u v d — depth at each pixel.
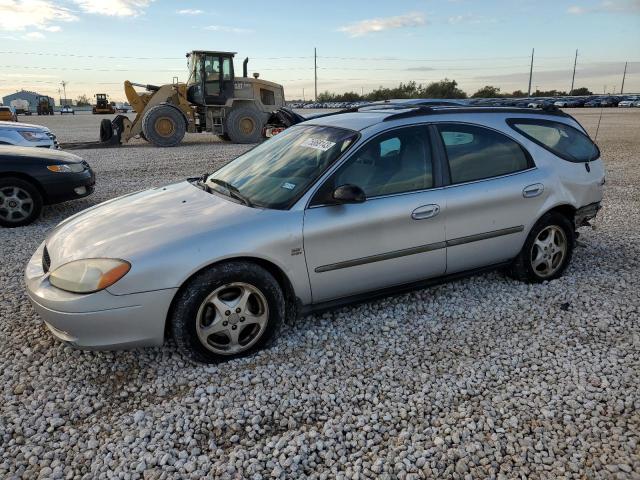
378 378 3.06
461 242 3.85
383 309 3.96
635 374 3.07
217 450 2.47
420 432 2.60
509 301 4.08
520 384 2.99
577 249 5.36
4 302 4.13
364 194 3.33
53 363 3.24
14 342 3.50
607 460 2.38
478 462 2.39
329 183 3.38
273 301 3.24
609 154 13.68
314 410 2.78
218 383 3.01
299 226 3.24
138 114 18.44
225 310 3.12
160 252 2.96
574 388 2.94
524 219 4.11
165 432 2.60
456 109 4.01
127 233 3.16
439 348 3.41
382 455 2.45
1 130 11.06
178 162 13.07
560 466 2.35
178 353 3.32
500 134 4.09
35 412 2.77
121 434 2.59
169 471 2.34
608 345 3.42
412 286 3.82
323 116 4.44
